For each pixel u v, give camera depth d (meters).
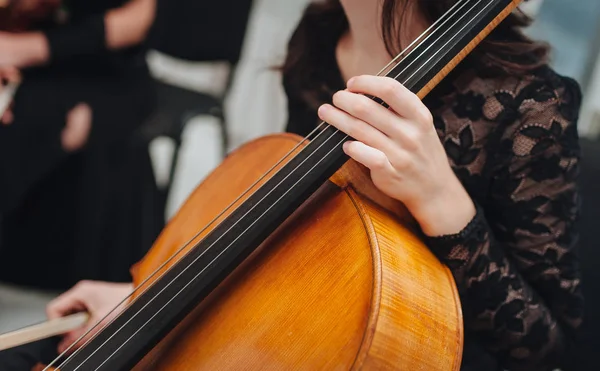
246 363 0.74
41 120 1.75
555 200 0.87
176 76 2.72
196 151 2.78
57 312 1.05
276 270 0.79
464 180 0.90
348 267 0.73
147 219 1.99
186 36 1.99
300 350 0.71
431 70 0.76
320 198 0.82
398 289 0.71
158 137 1.90
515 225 0.89
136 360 0.76
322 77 1.05
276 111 2.70
